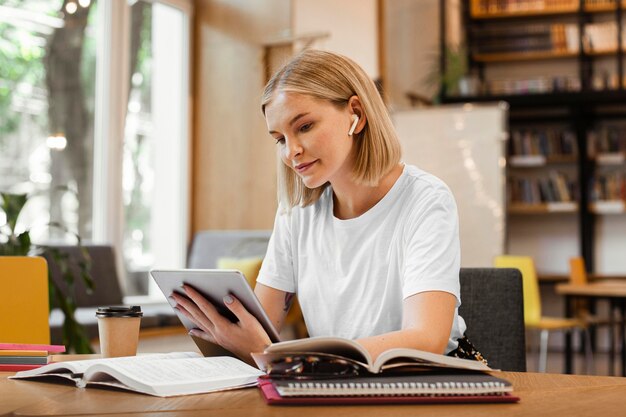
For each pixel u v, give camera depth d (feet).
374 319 4.80
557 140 23.13
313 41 19.92
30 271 6.47
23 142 16.10
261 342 4.19
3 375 4.27
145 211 19.45
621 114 22.63
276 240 5.38
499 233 18.90
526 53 23.82
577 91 21.21
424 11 23.18
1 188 15.61
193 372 3.78
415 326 4.08
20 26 16.11
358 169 4.64
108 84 18.17
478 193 19.10
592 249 23.06
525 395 3.53
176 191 20.49
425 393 3.29
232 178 20.67
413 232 4.59
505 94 21.68
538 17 24.36
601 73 23.62
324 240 5.06
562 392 3.62
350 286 4.90
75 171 17.29
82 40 17.60
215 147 20.83
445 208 4.63
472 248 19.06
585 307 22.54
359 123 4.61
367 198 4.88
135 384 3.58
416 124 19.61
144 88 19.45
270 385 3.52
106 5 18.20
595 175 23.20
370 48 20.56
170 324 15.19
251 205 20.45
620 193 22.58
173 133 20.42
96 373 3.75
